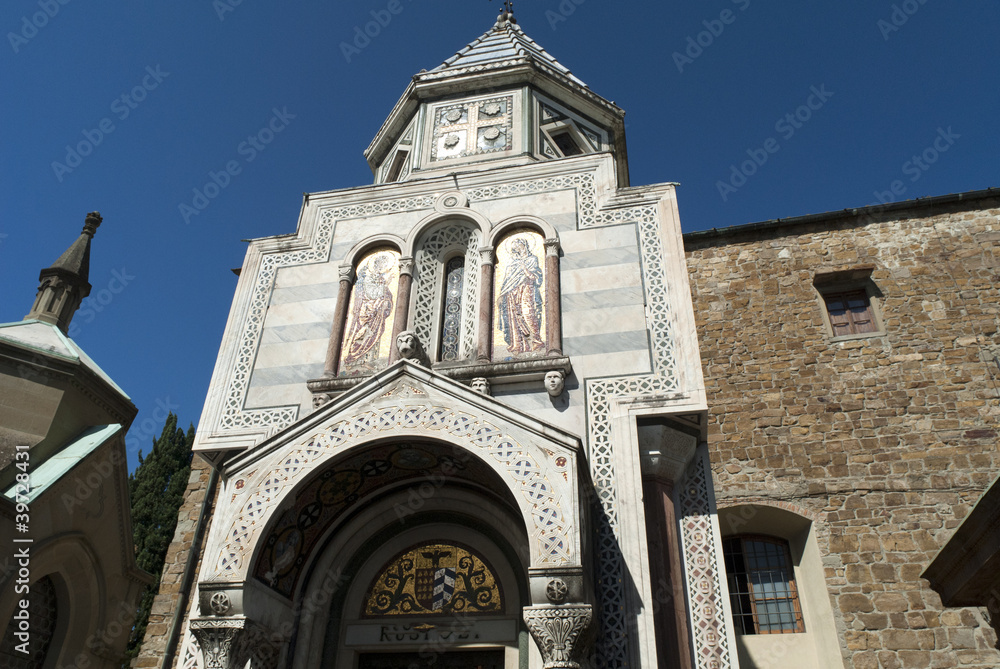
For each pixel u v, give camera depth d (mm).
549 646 6480
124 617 12156
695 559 8672
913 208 16500
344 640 8875
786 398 14703
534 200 11844
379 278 11742
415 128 15539
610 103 16266
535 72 15312
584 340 10031
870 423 14000
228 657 7027
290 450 8055
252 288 11859
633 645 7648
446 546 9461
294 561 8672
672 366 9523
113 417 13094
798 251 16672
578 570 6723
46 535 10438
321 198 12914
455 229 12227
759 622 13609
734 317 16078
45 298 13672
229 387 10664
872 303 15539
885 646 11820
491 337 10547
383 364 10664
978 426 13508
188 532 14273
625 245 10906
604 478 8820
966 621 11781
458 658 8766
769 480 13836
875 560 12617
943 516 12789
